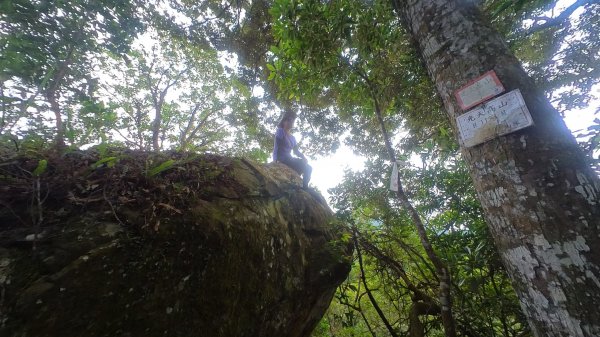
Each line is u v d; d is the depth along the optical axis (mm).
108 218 1521
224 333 1825
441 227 3604
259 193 2684
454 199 3311
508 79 1337
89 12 2779
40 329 1156
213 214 1956
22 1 2254
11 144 1699
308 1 2338
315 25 2445
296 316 2695
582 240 1041
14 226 1330
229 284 1916
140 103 8266
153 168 1881
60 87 2568
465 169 3252
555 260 1078
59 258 1307
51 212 1433
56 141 1753
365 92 3129
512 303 2889
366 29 2594
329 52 2678
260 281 2230
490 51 1444
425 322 3500
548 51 3709
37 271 1250
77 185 1575
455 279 3102
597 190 1120
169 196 1797
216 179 2318
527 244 1165
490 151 1333
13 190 1408
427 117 3783
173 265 1610
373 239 3547
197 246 1748
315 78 2848
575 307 1010
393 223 3666
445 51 1593
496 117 1312
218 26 7270
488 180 1339
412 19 1901
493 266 3057
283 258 2607
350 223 3301
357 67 2834
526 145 1224
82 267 1326
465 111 1446
